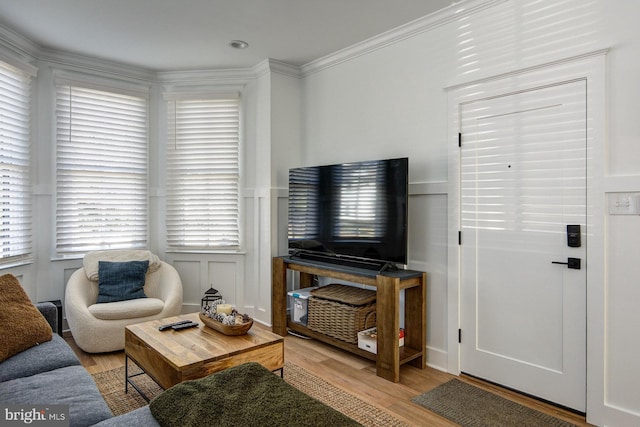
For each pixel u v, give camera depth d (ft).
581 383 7.57
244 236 13.97
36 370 6.36
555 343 7.94
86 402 5.32
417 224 10.22
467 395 8.40
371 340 9.61
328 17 9.85
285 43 11.48
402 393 8.49
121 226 13.32
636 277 6.89
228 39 11.18
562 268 7.82
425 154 10.04
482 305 9.05
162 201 14.03
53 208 11.98
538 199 8.14
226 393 5.02
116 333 10.46
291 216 12.59
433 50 9.86
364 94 11.58
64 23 10.07
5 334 6.78
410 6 9.29
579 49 7.50
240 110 13.92
